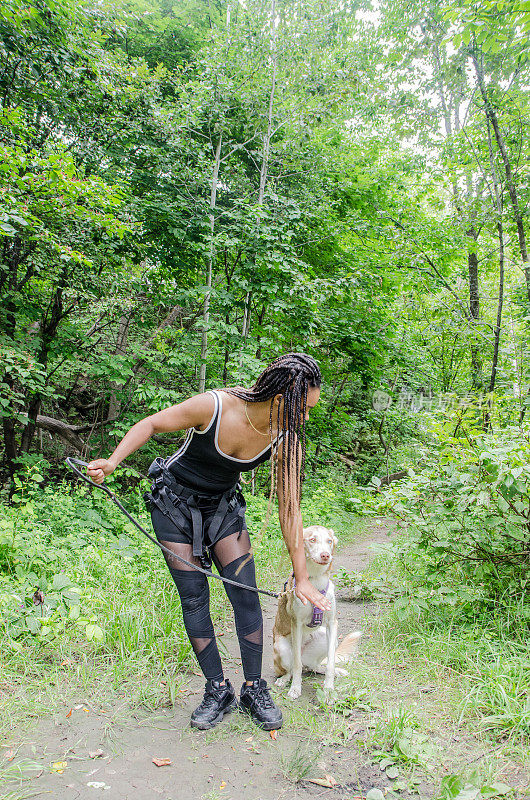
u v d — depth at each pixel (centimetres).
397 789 193
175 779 200
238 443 235
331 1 909
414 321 1215
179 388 922
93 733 230
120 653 294
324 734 234
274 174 959
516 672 259
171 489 244
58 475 877
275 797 191
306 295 798
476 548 343
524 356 607
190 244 760
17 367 536
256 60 862
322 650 299
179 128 789
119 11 763
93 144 719
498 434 355
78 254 523
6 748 215
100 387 916
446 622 340
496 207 838
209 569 252
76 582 370
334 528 789
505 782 194
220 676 248
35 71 620
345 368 1159
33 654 286
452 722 238
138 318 870
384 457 1308
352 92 909
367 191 1117
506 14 482
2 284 655
